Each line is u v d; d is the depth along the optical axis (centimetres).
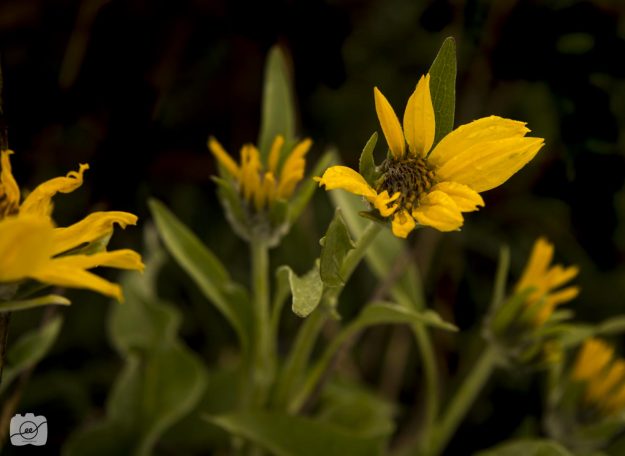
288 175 62
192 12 82
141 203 87
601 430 71
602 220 78
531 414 87
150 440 71
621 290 93
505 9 79
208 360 89
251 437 66
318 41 83
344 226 53
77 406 82
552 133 89
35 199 52
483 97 87
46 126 83
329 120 97
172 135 90
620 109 83
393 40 97
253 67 90
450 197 52
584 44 77
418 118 53
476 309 92
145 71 81
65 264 49
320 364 67
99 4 79
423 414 86
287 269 60
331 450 66
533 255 67
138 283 76
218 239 91
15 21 83
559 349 68
